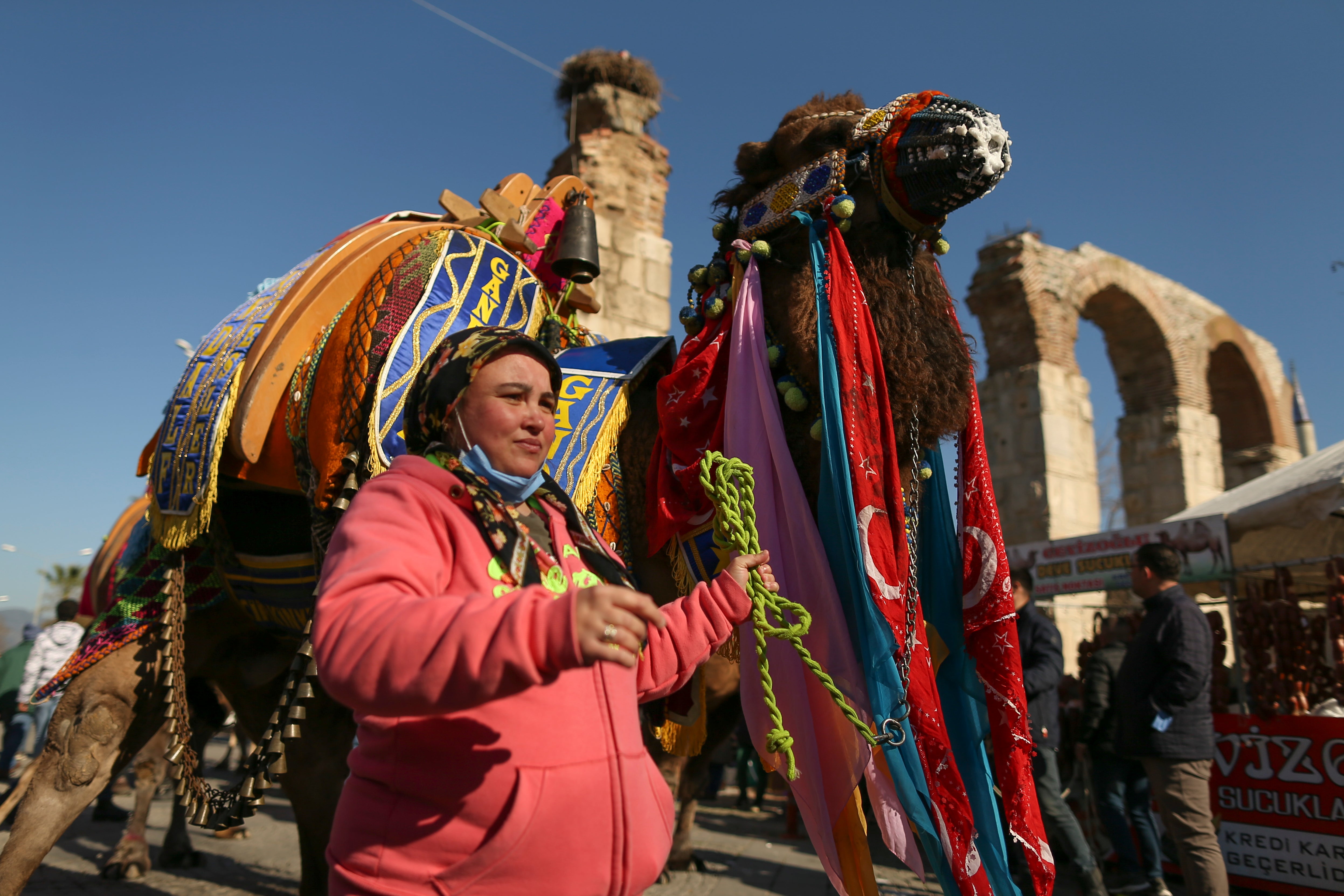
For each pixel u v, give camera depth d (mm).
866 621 1994
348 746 2838
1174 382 17406
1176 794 4160
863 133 2264
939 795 2023
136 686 2662
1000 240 16344
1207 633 4254
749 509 1673
